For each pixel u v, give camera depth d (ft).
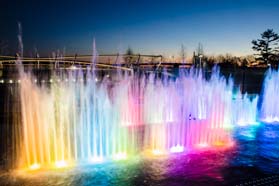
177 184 23.27
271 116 58.03
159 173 25.52
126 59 87.97
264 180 24.17
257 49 172.24
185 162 28.55
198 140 36.70
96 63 80.43
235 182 23.63
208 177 24.68
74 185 23.11
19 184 23.20
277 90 63.67
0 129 35.94
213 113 49.44
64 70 71.61
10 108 45.32
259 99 69.41
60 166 27.30
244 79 93.91
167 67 94.27
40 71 68.39
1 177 24.56
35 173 25.55
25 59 68.23
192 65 98.73
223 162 28.58
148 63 90.07
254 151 32.63
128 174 25.41
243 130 44.62
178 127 38.88
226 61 156.56
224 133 41.60
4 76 59.98
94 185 23.11
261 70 113.19
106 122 36.32
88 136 32.83
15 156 28.76
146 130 38.04
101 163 28.12
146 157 29.94
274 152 32.27
